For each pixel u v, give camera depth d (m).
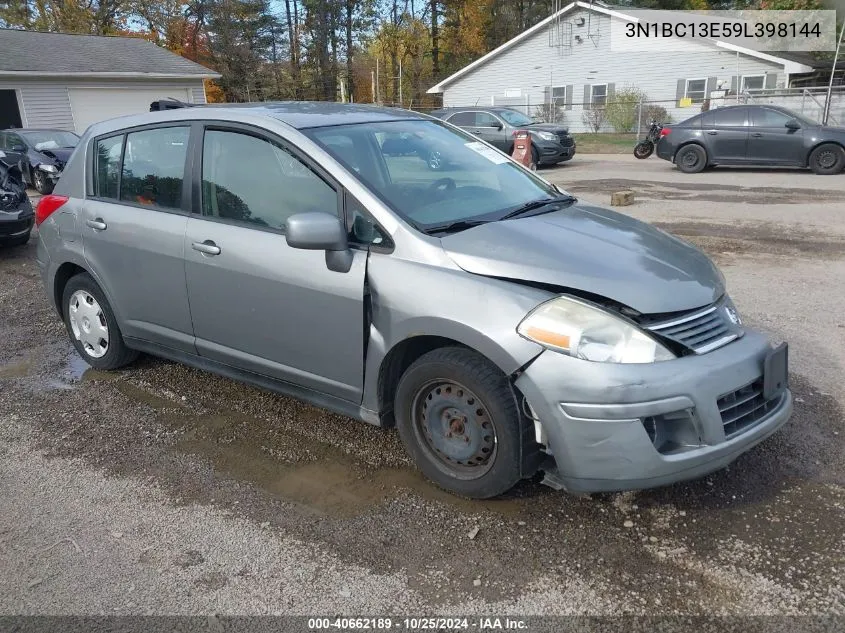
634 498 3.22
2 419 4.23
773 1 29.22
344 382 3.48
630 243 3.33
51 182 15.00
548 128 19.11
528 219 3.51
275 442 3.87
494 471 3.05
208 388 4.61
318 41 47.59
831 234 8.74
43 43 25.31
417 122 4.25
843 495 3.21
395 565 2.84
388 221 3.25
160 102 5.14
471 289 2.98
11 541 3.05
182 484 3.47
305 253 3.45
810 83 31.11
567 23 32.81
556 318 2.83
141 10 42.59
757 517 3.06
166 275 4.08
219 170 3.87
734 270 7.16
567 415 2.79
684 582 2.68
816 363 4.70
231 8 42.81
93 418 4.21
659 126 20.58
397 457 3.68
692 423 2.81
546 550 2.89
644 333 2.82
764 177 14.98
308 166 3.50
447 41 50.16
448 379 3.09
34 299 6.87
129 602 2.67
